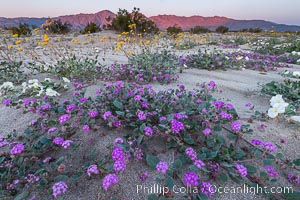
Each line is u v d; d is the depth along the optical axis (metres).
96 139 1.84
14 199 1.19
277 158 1.58
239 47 8.87
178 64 4.61
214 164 1.48
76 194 1.34
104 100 2.29
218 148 1.55
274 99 2.05
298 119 2.01
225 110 2.05
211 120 1.94
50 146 1.69
